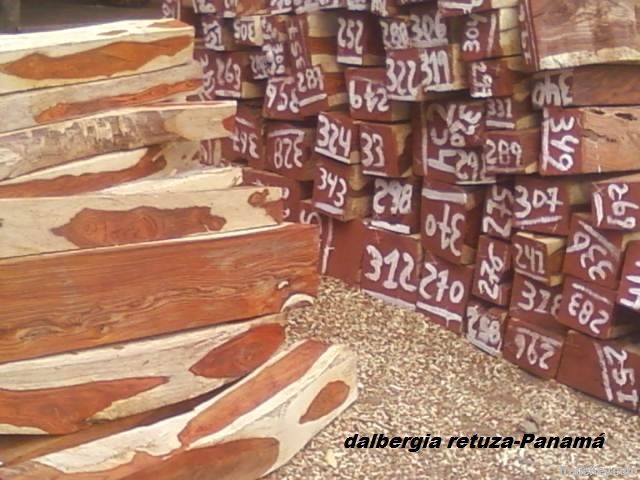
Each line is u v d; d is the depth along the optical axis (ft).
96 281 7.14
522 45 9.02
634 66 9.18
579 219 9.22
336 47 11.48
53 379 6.99
